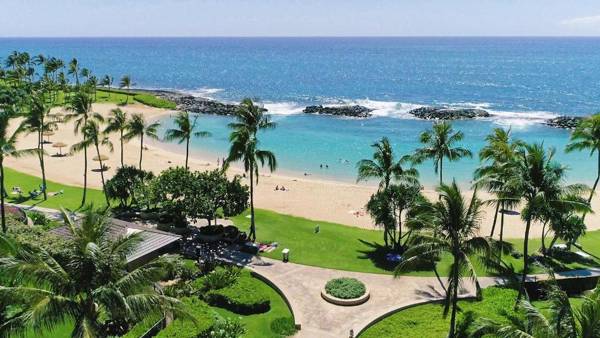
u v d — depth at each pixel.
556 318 20.59
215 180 42.09
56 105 115.75
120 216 46.19
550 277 25.06
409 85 175.00
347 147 87.50
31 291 18.97
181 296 31.58
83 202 52.31
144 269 20.66
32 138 88.31
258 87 173.75
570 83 177.25
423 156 45.75
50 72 152.12
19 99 94.81
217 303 31.67
